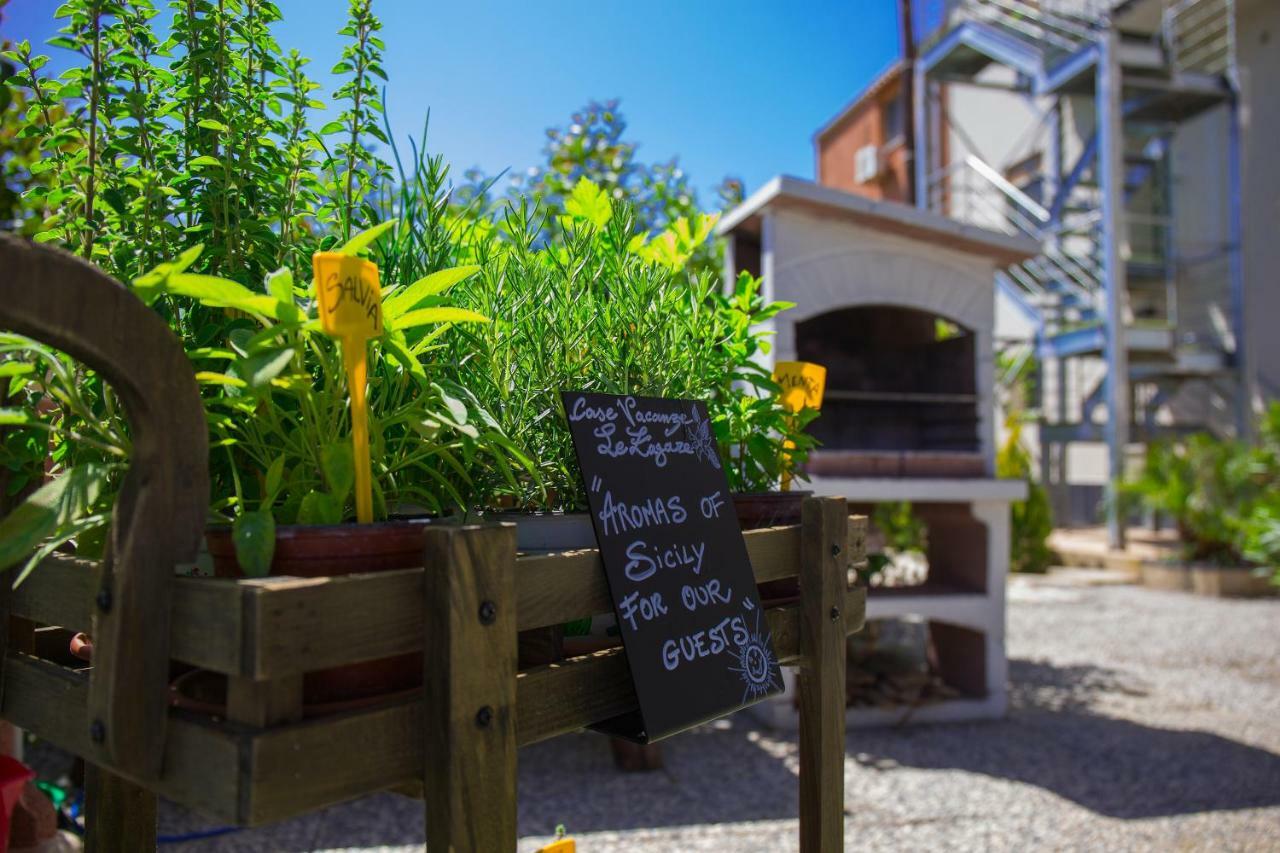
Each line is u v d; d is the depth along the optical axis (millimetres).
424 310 918
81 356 703
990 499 4480
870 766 3850
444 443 1092
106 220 1104
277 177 1191
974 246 4457
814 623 1329
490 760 807
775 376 1795
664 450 1188
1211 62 10633
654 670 1013
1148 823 3201
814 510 1341
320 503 881
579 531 1171
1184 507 8461
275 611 691
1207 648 6043
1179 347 9688
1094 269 9625
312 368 1055
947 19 11312
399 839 3037
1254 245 10125
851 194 4102
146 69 1142
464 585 793
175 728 751
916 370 5246
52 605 894
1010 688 5152
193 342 1041
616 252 1462
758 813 3279
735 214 4430
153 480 746
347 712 756
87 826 1221
